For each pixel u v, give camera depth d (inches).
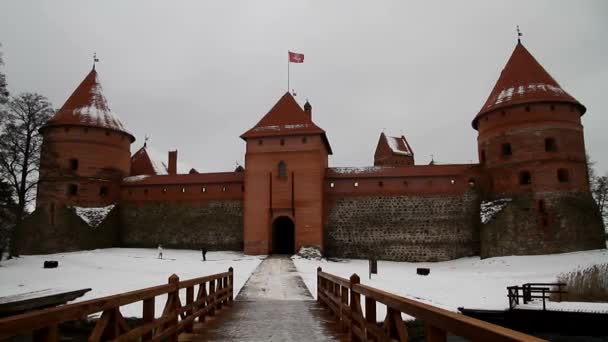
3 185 1228.5
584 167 1457.9
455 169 1584.6
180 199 1740.9
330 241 1604.3
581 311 648.4
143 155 2294.5
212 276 479.8
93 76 1895.9
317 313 498.0
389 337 194.1
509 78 1571.1
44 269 1105.4
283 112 1699.1
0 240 1290.6
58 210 1673.2
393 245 1557.6
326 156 1813.5
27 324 131.2
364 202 1611.7
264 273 1015.0
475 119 1637.6
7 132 1286.9
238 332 382.6
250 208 1601.9
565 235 1365.7
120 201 1796.3
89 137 1753.2
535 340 86.2
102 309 182.4
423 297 789.9
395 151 2704.2
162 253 1530.5
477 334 107.1
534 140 1449.3
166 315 286.8
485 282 976.3
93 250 1619.1
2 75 1112.8
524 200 1433.3
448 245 1523.1
